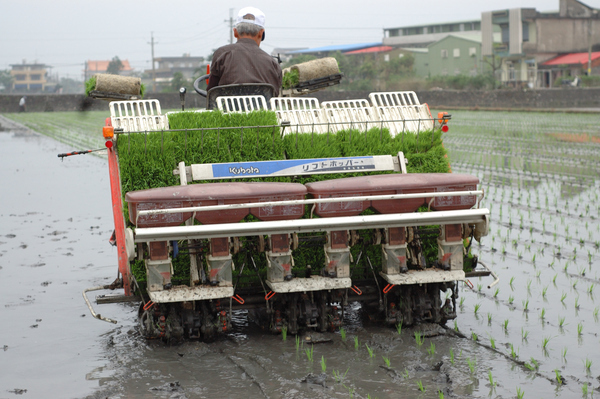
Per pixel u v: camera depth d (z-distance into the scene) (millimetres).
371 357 4723
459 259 5188
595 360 4699
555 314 5840
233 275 5133
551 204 11547
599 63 60750
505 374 4422
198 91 6672
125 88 6359
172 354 4848
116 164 4984
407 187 4895
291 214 4730
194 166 4934
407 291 5273
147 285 4816
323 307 5168
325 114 5699
